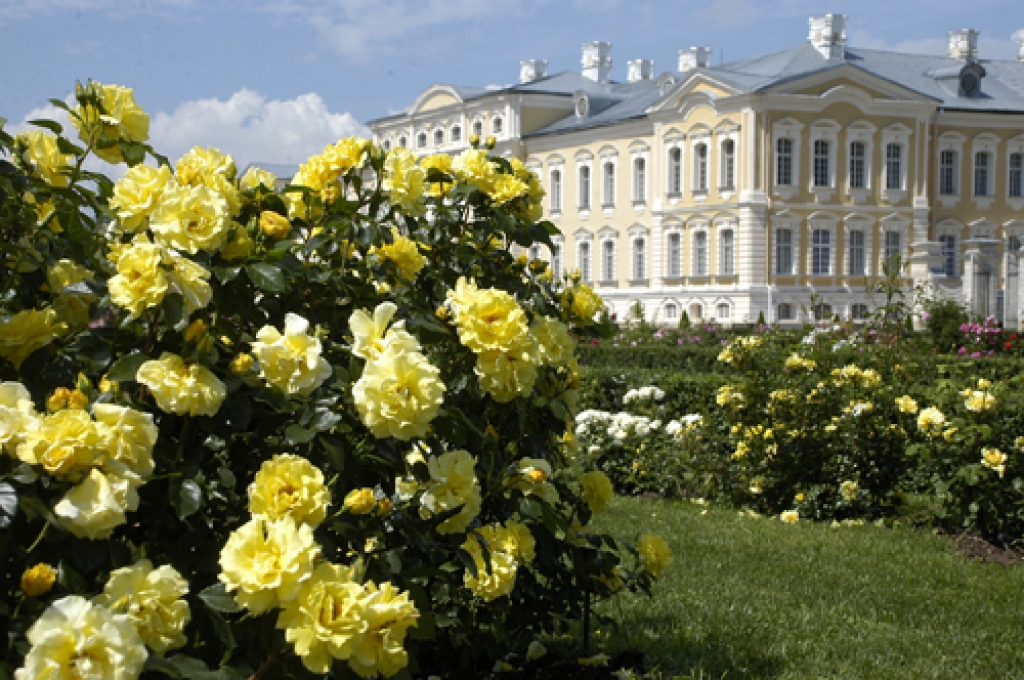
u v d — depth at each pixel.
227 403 2.53
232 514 2.59
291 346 2.52
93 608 1.89
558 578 4.02
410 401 2.48
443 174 3.77
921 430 7.69
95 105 2.92
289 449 2.77
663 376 11.27
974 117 48.34
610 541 3.92
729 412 9.01
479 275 3.79
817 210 44.62
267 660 2.32
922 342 17.70
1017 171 49.25
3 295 2.83
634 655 4.39
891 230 45.97
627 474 9.70
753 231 43.94
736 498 8.83
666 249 47.47
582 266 51.97
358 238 3.17
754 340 8.92
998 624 5.47
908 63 52.47
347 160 3.35
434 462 2.89
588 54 58.44
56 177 3.04
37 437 2.06
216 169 3.00
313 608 2.10
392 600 2.21
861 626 5.36
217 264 2.71
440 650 3.77
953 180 48.50
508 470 3.31
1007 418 7.46
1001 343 19.23
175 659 2.15
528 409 3.53
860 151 45.56
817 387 8.59
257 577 2.10
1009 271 29.36
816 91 44.47
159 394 2.38
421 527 3.05
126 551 2.22
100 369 2.58
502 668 3.78
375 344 2.66
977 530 7.55
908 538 7.50
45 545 2.18
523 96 53.28
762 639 5.05
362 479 2.87
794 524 8.05
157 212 2.56
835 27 47.94
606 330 3.89
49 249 2.92
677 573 6.29
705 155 45.78
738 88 43.62
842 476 8.28
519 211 3.88
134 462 2.22
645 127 48.28
